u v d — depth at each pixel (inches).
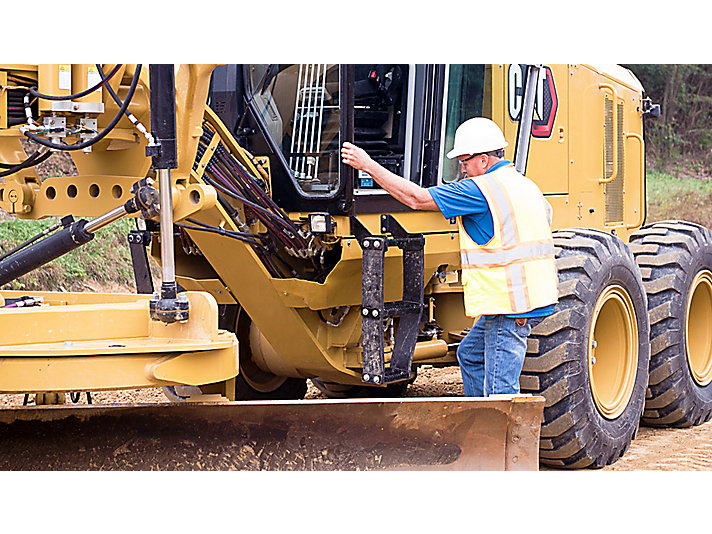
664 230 259.1
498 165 182.5
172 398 191.2
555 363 190.2
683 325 242.5
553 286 179.2
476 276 177.0
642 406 217.2
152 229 213.3
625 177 305.3
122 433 154.8
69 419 154.7
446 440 155.6
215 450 154.6
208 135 178.5
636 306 214.8
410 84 200.8
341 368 208.7
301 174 192.9
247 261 191.9
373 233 194.7
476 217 177.0
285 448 154.3
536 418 155.8
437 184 206.5
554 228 254.4
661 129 879.1
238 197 181.8
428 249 208.2
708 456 216.2
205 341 146.5
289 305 196.4
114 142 167.9
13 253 160.2
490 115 223.5
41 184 177.0
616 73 309.6
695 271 249.8
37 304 178.7
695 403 248.8
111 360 141.0
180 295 149.0
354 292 202.2
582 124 271.0
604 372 213.9
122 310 150.6
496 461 156.0
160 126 145.5
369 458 154.9
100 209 169.5
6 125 153.7
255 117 195.8
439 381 297.6
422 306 191.9
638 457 214.1
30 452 154.8
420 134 203.3
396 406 154.6
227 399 158.1
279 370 227.9
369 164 172.2
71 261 396.2
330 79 188.7
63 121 152.6
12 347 141.3
